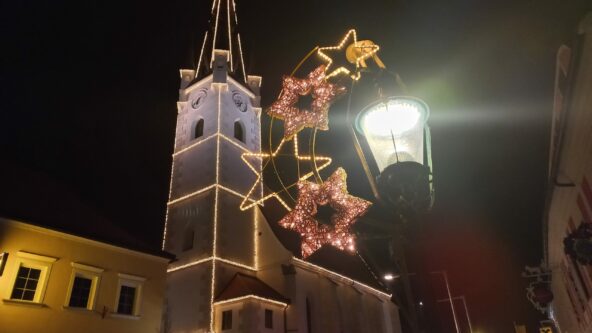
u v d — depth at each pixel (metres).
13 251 16.62
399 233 4.64
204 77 36.41
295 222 9.21
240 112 35.56
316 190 8.33
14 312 15.78
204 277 26.03
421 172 4.00
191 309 25.47
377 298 36.72
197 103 35.59
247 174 32.91
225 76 35.56
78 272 18.27
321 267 30.70
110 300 18.73
